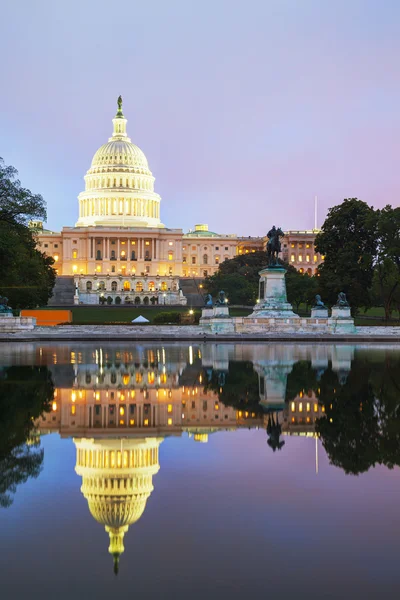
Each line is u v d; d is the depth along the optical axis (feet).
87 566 27.53
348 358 132.57
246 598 24.68
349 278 307.17
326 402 70.08
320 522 32.65
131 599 24.50
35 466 43.04
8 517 33.17
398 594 25.18
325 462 44.21
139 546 29.55
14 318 239.50
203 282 652.89
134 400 71.56
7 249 247.91
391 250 291.38
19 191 265.13
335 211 330.95
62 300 599.98
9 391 78.84
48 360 126.21
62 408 66.03
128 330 245.24
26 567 27.43
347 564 27.76
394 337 208.95
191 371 103.45
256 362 121.90
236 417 61.21
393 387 82.28
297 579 26.40
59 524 32.40
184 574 26.73
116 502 35.58
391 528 31.78
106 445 49.42
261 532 31.30
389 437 52.11
